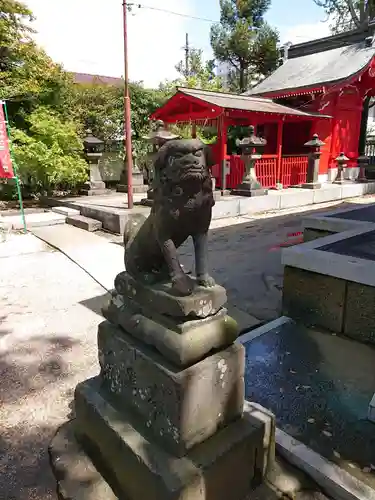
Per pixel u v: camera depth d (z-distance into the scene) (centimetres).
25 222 874
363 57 1539
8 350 344
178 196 164
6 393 283
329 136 1520
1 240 757
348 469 201
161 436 180
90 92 1413
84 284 516
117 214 800
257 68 2269
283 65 1892
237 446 184
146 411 187
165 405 174
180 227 174
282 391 268
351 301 336
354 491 185
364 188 1395
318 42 1819
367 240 413
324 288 352
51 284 516
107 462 200
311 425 235
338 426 234
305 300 368
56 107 1248
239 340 338
